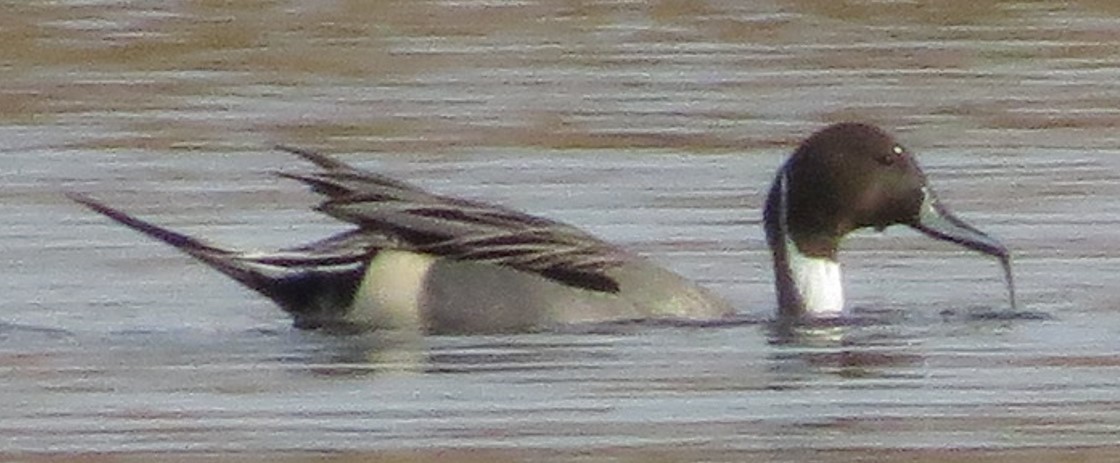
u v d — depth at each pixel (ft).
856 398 47.06
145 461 43.39
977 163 63.98
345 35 77.05
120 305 52.26
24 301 52.42
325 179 51.57
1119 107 69.72
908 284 55.06
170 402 46.57
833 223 52.80
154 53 74.69
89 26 77.46
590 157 64.54
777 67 73.87
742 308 52.95
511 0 81.87
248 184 61.93
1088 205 59.98
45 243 56.39
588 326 51.13
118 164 63.41
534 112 69.00
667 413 46.19
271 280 51.31
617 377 48.24
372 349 49.98
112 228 57.52
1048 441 44.70
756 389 47.70
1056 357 49.62
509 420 45.65
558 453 43.86
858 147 52.85
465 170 63.41
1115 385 47.85
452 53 75.15
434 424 45.39
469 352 49.80
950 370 48.88
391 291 51.13
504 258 51.26
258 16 79.00
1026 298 53.83
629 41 76.74
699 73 73.26
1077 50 75.97
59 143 65.36
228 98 70.28
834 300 52.65
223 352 49.62
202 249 51.39
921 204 53.06
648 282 51.72
